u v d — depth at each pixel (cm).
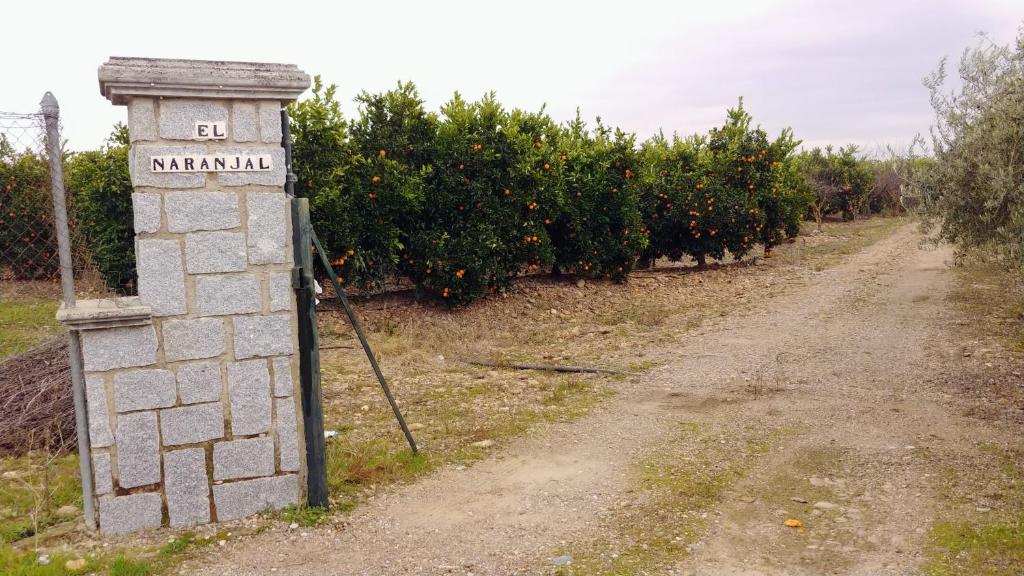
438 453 600
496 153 1201
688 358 930
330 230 1062
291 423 478
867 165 3108
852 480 529
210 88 436
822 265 1725
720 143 1703
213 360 456
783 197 1742
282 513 476
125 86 418
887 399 724
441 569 409
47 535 446
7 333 973
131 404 439
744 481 534
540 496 513
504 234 1230
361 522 472
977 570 388
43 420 612
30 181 507
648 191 1650
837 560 409
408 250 1198
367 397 763
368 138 1133
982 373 788
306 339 477
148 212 434
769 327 1095
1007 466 538
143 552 425
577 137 1472
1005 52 729
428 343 1021
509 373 874
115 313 426
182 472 454
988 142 710
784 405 718
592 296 1390
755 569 401
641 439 632
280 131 463
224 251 453
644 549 429
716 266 1753
